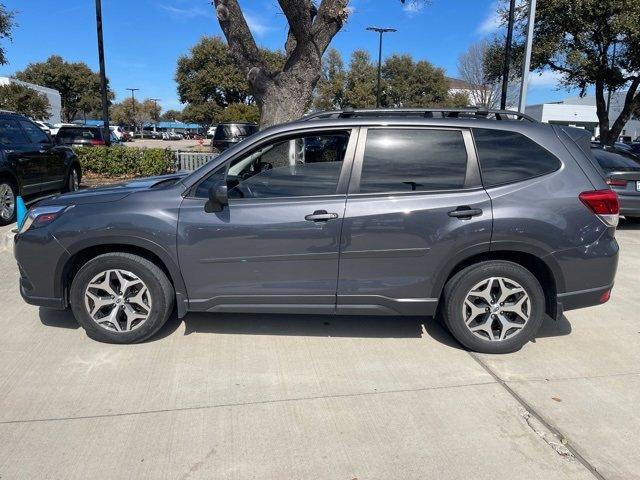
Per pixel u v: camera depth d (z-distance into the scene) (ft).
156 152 45.73
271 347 13.65
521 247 12.63
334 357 13.14
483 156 12.94
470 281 12.93
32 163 29.89
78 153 44.93
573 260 12.73
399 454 9.41
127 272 13.19
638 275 20.94
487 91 120.57
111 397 11.14
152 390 11.45
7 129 28.91
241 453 9.39
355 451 9.48
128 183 15.31
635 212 29.27
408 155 12.94
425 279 12.87
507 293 13.03
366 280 12.93
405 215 12.57
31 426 10.08
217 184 13.07
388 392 11.50
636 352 13.67
